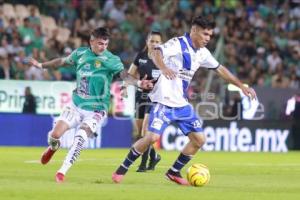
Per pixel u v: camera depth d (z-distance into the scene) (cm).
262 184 3020
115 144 6075
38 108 5888
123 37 7106
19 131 5853
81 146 2862
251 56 7419
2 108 5806
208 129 6206
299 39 7825
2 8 6944
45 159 3153
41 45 6688
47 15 7125
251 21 7788
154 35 3703
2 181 2822
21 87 5838
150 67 3794
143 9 7581
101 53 2953
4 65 6175
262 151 6331
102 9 7506
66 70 6356
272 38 7712
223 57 7044
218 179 3241
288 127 6450
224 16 7612
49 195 2334
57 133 2997
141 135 3925
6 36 6512
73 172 3434
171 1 7606
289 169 4078
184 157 2900
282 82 7156
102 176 3206
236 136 6294
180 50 2817
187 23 7469
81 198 2278
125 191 2506
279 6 8069
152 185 2814
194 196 2414
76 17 7288
